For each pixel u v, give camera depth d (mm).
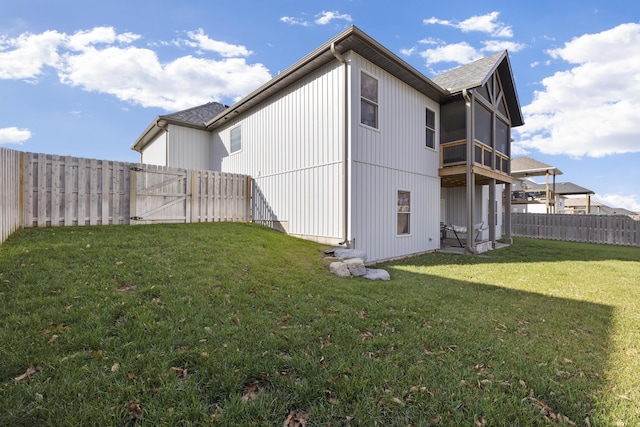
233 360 2408
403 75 8398
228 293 3801
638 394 2314
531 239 15320
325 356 2611
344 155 7172
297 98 8469
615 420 2035
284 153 8891
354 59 7195
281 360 2475
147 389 2029
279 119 9102
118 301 3201
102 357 2312
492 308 4246
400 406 2053
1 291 3178
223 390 2107
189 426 1780
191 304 3369
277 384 2195
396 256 8562
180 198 8203
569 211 35781
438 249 10367
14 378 2053
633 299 4844
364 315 3613
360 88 7367
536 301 4684
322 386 2201
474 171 9477
